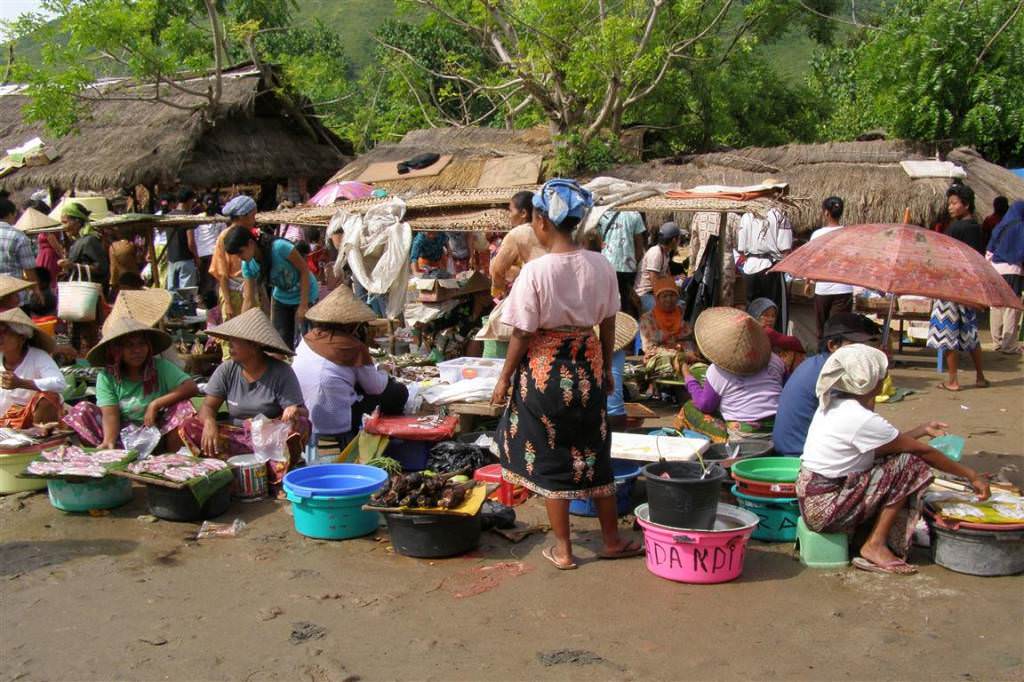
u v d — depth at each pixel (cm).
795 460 536
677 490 450
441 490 491
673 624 411
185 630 409
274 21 2998
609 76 1720
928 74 1545
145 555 497
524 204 698
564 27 1786
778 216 980
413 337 939
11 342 631
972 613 419
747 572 470
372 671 372
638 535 528
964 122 1550
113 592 450
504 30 1941
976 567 458
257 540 520
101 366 610
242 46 2702
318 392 622
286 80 1827
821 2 2339
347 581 462
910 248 535
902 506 466
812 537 474
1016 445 693
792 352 716
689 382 623
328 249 1119
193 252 1190
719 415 620
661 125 2150
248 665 378
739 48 2252
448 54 2389
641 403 846
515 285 449
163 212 1494
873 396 468
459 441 657
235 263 877
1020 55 1525
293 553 500
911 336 1137
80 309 855
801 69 4438
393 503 486
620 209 798
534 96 1847
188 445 601
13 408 641
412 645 394
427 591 448
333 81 2880
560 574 468
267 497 594
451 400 660
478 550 504
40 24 1673
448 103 2823
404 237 863
